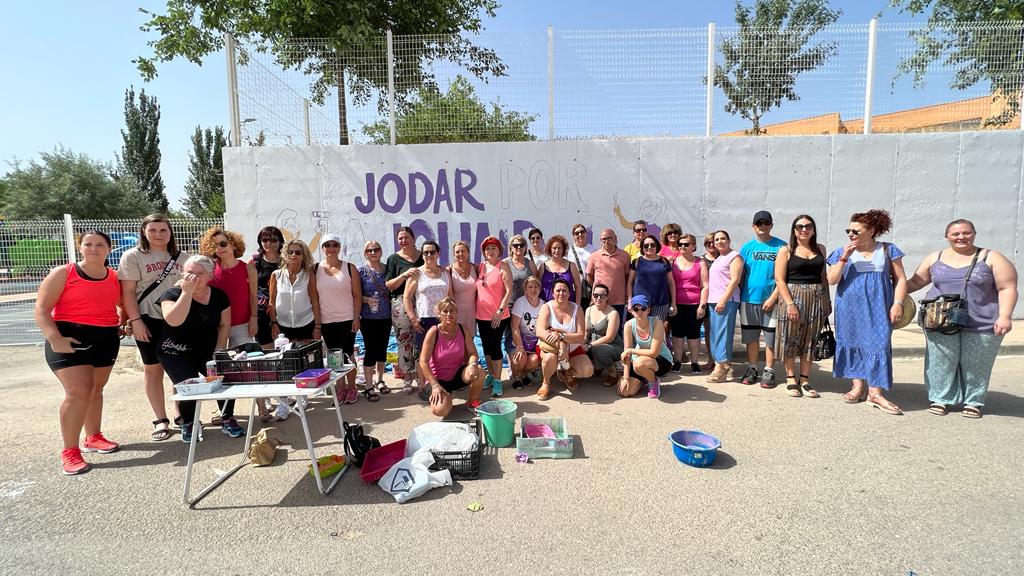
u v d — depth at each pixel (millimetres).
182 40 8969
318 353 3467
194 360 3869
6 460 3699
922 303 4305
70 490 3238
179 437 4125
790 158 7473
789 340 4797
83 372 3543
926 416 4254
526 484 3191
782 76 7500
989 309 4074
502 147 7578
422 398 4875
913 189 7461
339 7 8703
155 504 3053
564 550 2506
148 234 3930
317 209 7648
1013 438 3775
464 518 2818
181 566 2455
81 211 25016
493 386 5016
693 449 3340
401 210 7664
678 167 7555
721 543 2539
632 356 4789
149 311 4004
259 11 9062
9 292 8398
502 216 7684
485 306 5082
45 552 2586
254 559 2500
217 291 4012
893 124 7723
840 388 5094
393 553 2516
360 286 4945
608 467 3400
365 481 3268
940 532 2607
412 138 7727
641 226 6102
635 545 2535
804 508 2855
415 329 4855
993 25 7406
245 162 7574
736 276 5074
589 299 5828
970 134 7371
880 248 4473
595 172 7594
